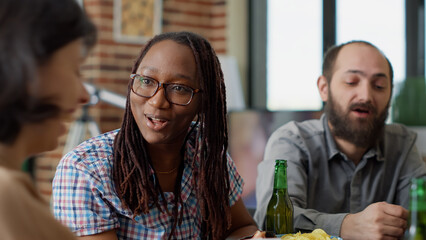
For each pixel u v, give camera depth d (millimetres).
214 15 5590
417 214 1093
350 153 1799
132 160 1266
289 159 1753
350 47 1793
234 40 5574
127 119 1278
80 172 1226
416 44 5098
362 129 1760
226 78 5195
